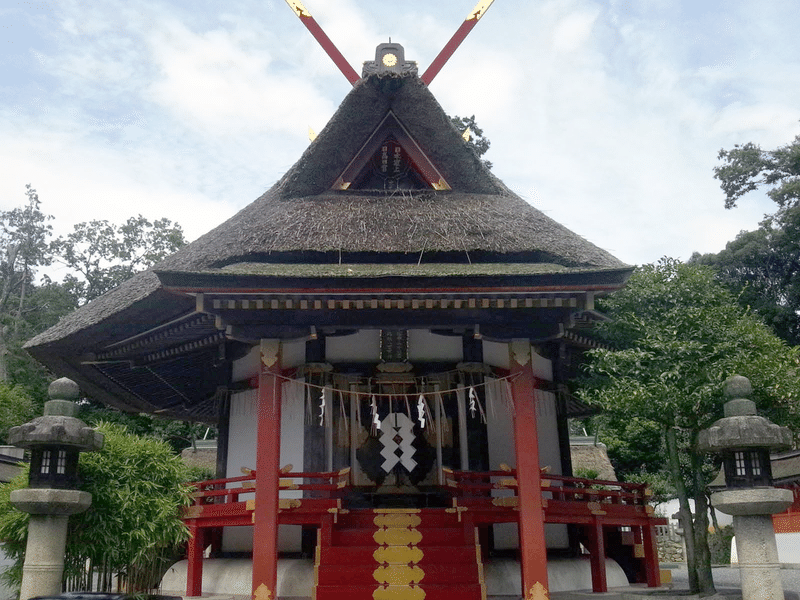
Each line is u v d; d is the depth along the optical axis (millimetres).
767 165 37469
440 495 12586
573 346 14695
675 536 31594
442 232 12250
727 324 11516
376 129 14539
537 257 11938
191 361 15594
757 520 8906
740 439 8977
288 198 14203
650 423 12000
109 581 10086
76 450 9461
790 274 37531
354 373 12938
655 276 12211
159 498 10008
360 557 10656
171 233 45594
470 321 10945
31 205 52312
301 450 12711
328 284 10008
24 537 9484
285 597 11211
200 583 11766
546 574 10000
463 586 10227
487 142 32344
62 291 44750
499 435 13125
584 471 27625
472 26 17406
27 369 37250
